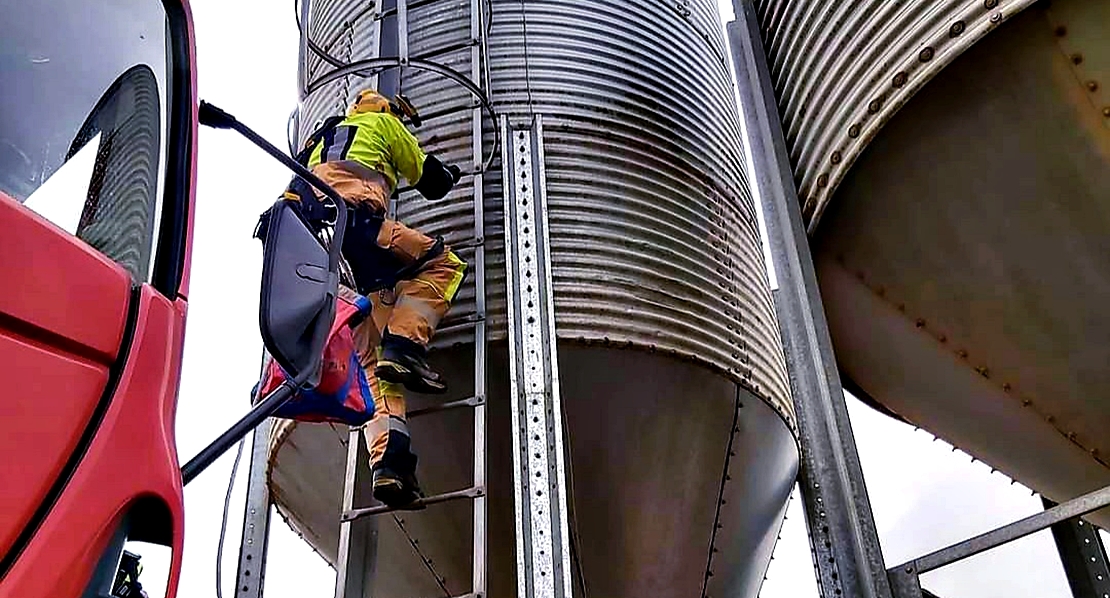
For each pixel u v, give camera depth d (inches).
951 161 178.1
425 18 281.0
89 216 87.2
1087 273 171.9
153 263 94.3
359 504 239.1
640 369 237.1
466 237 244.1
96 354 77.7
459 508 233.6
